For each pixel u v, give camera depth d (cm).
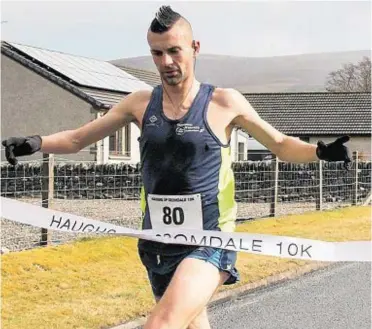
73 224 490
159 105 434
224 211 437
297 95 5222
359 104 5003
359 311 859
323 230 1592
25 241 1249
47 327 723
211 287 412
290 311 857
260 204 2181
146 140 435
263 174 2258
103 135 465
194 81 437
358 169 2402
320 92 5219
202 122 427
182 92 428
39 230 1427
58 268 1007
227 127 436
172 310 387
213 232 422
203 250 423
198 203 428
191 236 425
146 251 448
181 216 431
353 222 1759
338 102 5059
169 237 431
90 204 1972
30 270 978
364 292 977
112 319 765
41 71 3366
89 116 3288
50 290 885
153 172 434
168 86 427
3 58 3434
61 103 3341
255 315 835
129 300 848
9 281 906
